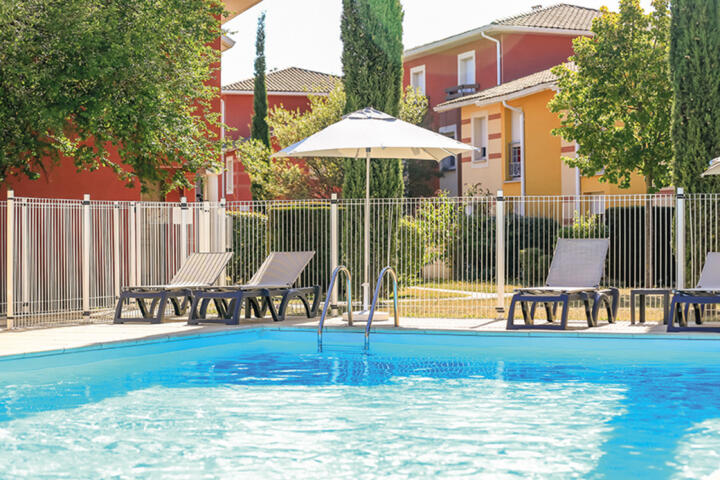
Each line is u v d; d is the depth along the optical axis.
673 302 10.84
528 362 9.73
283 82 39.53
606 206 19.56
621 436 6.05
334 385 8.38
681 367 9.25
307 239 15.69
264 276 13.34
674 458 5.43
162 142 16.20
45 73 13.16
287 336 11.81
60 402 7.53
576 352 10.41
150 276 15.05
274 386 8.34
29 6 13.61
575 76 19.72
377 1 14.80
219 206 15.05
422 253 15.52
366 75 14.77
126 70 13.86
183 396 7.82
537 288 11.46
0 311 13.93
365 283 12.95
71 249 14.26
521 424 6.49
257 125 30.70
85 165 16.55
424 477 5.04
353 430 6.35
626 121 19.00
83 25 13.36
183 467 5.33
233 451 5.74
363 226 14.77
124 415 6.96
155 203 14.88
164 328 11.84
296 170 31.00
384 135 11.88
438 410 7.07
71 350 9.66
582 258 12.33
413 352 10.65
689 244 13.03
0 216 14.08
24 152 14.70
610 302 12.50
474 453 5.61
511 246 21.12
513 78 30.33
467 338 11.09
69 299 13.64
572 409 7.04
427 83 33.66
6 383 8.55
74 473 5.21
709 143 13.04
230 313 12.96
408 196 31.62
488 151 28.66
